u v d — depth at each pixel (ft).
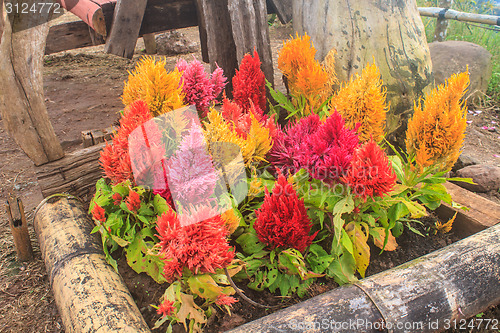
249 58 9.30
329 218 7.28
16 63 7.88
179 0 15.88
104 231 7.09
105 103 17.44
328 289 6.96
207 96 8.38
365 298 6.00
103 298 6.21
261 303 6.79
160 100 6.76
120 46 12.70
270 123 7.43
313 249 6.96
